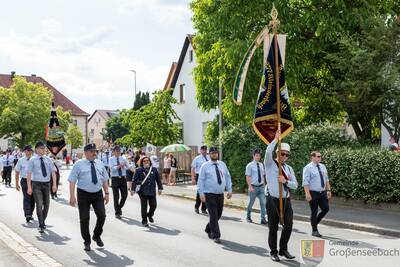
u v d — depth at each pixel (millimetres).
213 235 10789
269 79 9516
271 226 8891
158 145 36094
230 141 23094
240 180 22516
